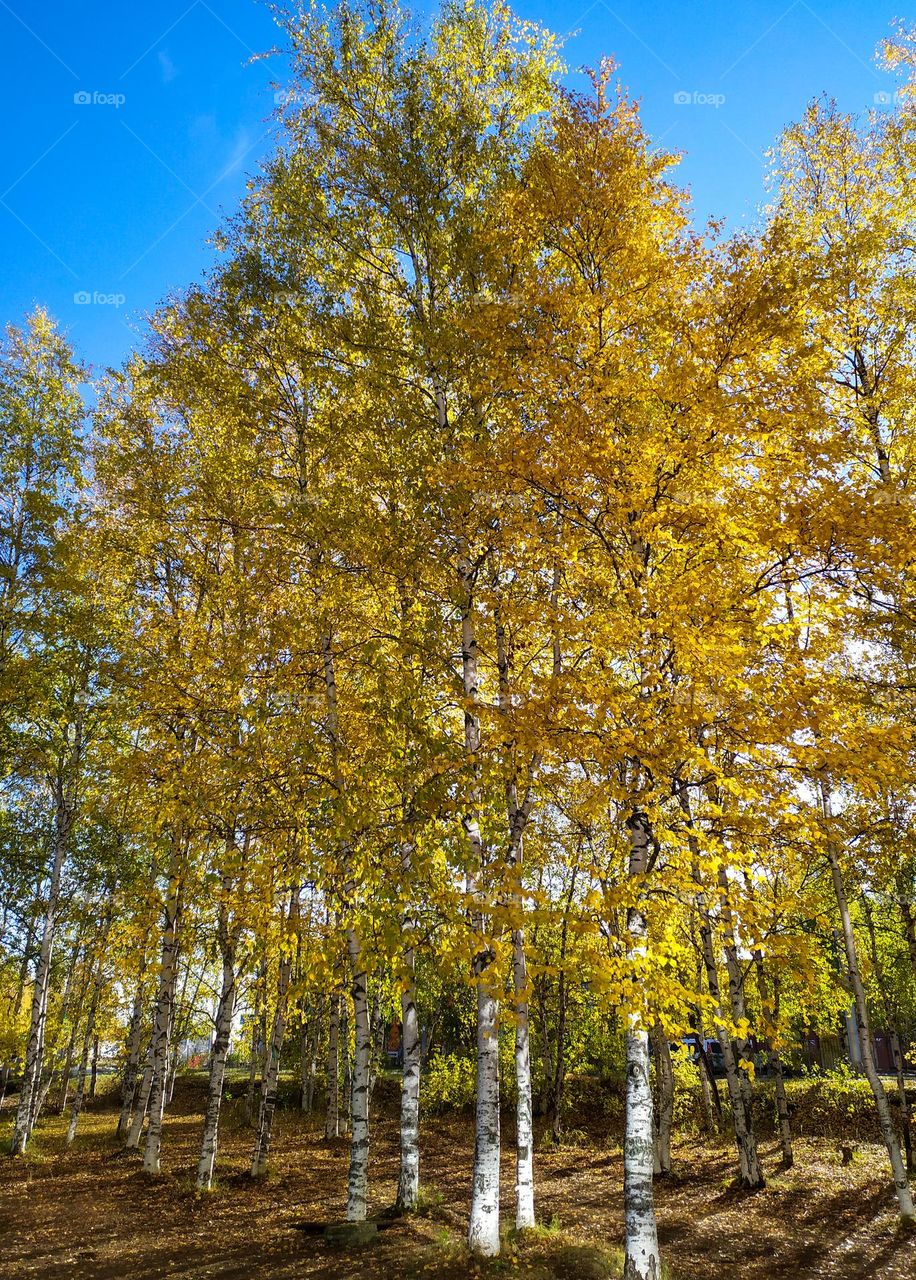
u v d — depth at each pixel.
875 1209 11.79
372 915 6.69
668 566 7.04
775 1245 10.26
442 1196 12.52
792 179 12.43
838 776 6.29
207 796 10.58
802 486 6.66
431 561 8.84
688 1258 9.81
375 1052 29.61
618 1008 6.12
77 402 17.81
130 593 13.98
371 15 11.07
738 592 6.59
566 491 7.28
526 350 7.85
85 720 16.94
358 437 10.41
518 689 7.58
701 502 6.80
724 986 14.72
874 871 11.54
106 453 14.13
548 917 6.24
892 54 11.30
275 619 9.89
